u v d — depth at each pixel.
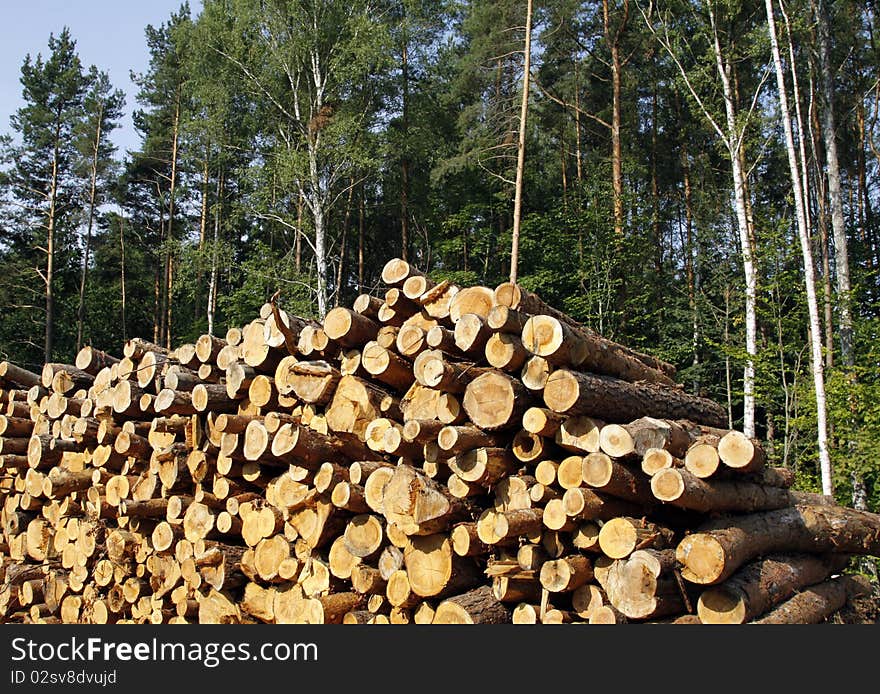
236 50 19.14
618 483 3.68
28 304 26.78
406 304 4.77
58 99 27.53
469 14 22.27
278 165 19.05
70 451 6.44
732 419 17.77
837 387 9.41
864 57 17.95
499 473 3.95
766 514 4.30
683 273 22.39
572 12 18.22
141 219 32.28
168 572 5.37
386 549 4.22
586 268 16.41
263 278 19.72
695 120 22.56
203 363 5.67
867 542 4.69
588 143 23.05
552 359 3.89
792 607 4.02
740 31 15.22
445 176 22.23
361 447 4.60
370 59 18.66
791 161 9.91
